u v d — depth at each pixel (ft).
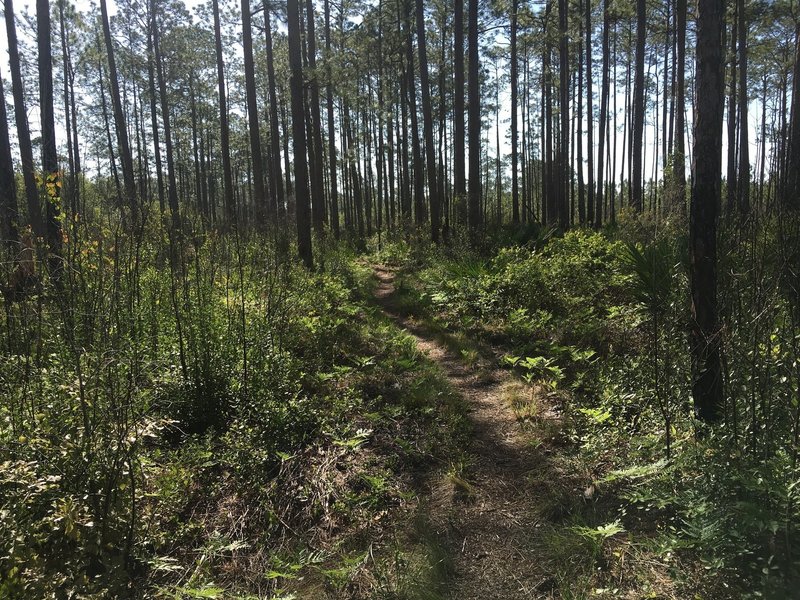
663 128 70.44
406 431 13.56
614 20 56.49
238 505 10.41
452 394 15.89
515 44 64.49
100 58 86.07
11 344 12.42
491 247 41.88
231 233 22.00
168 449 12.03
